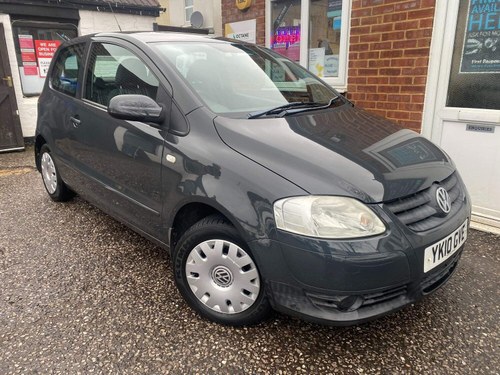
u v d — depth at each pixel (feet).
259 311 7.34
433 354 7.20
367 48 14.66
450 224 7.08
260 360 7.04
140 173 8.79
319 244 6.20
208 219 7.67
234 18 20.38
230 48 10.34
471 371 6.82
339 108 9.70
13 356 7.09
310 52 17.56
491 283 9.33
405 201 6.73
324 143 7.39
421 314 8.27
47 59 23.86
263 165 6.84
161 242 8.82
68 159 11.92
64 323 7.95
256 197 6.68
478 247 11.07
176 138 7.98
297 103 9.33
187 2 37.88
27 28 22.84
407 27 13.38
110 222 12.60
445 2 12.35
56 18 23.41
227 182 7.01
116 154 9.50
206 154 7.41
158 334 7.65
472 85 12.46
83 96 11.05
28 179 17.58
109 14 25.23
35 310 8.34
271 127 7.77
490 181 12.30
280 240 6.44
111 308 8.41
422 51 13.16
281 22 18.38
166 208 8.21
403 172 7.06
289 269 6.47
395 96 14.20
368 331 7.77
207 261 7.65
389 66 14.15
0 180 17.52
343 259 6.14
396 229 6.38
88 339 7.51
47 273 9.73
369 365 6.96
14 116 22.30
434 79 13.02
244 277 7.25
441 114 13.05
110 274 9.68
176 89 8.29
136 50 9.39
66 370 6.79
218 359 7.06
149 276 9.59
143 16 26.68
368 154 7.29
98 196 10.70
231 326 7.80
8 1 21.30
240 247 7.16
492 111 12.00
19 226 12.42
